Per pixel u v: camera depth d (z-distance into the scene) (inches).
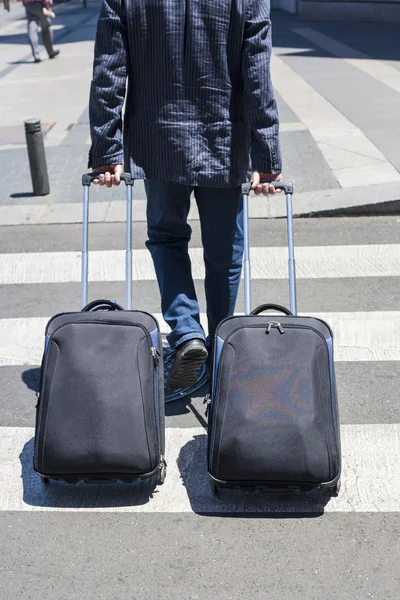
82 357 134.6
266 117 145.7
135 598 118.5
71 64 653.9
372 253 251.6
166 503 139.1
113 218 285.0
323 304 217.8
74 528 133.7
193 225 276.7
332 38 765.3
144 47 145.7
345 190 296.7
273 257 250.1
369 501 138.3
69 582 122.1
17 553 128.6
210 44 144.3
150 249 166.2
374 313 211.6
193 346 153.4
